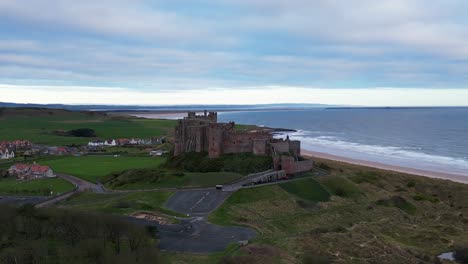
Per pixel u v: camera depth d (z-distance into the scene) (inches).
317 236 4165.8
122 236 3535.9
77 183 6929.1
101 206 5032.0
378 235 4503.0
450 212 5836.6
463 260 4087.1
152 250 3228.3
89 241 3218.5
